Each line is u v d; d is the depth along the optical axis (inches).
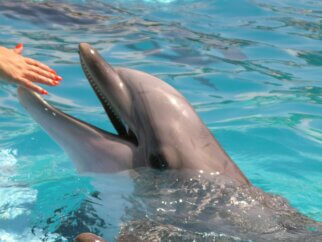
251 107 529.0
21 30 685.3
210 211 308.2
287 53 669.3
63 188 377.4
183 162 327.0
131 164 335.6
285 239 288.7
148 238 288.2
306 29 754.8
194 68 607.5
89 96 530.9
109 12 794.2
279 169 433.1
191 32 722.2
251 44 690.2
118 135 346.6
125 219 313.4
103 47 648.4
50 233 327.3
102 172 343.3
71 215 337.4
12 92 538.9
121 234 293.3
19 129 475.2
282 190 404.5
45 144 452.4
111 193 335.9
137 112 336.2
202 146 332.5
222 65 619.8
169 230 295.4
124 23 743.1
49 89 536.4
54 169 412.8
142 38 685.9
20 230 333.7
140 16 782.5
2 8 757.3
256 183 412.5
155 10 815.1
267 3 858.1
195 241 289.1
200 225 299.9
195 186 319.3
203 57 639.1
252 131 482.9
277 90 569.6
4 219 344.5
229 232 294.7
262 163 440.5
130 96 339.6
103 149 340.8
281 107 530.6
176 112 334.6
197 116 340.2
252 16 797.9
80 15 764.6
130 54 633.6
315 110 528.4
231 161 337.7
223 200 314.0
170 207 312.5
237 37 713.0
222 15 799.7
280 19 789.9
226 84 575.8
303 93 564.1
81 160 348.2
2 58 336.8
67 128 343.6
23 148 446.0
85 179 350.6
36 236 326.3
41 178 397.7
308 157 450.6
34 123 486.0
